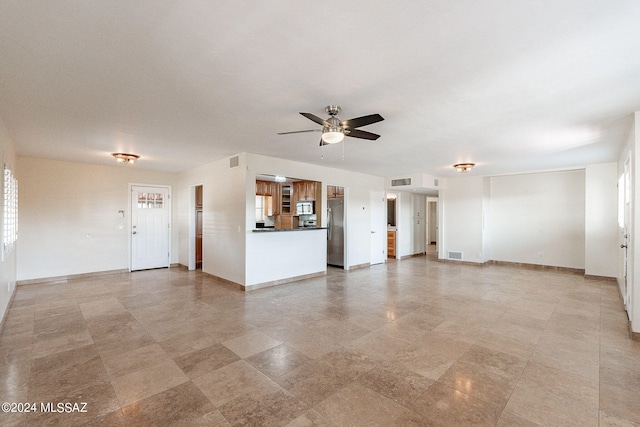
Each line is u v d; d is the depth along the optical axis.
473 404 2.06
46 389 2.22
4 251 3.55
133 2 1.49
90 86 2.46
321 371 2.49
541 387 2.26
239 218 5.17
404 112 3.04
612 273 5.80
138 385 2.28
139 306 4.20
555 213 6.97
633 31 1.71
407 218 9.27
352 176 7.17
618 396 2.15
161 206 7.11
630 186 3.43
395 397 2.14
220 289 5.15
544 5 1.51
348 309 4.10
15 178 4.79
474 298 4.64
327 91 2.56
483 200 7.64
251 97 2.69
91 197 6.11
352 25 1.69
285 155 5.22
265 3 1.50
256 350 2.87
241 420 1.90
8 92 2.56
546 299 4.58
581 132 3.72
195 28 1.71
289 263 5.76
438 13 1.58
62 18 1.61
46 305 4.23
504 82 2.38
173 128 3.61
